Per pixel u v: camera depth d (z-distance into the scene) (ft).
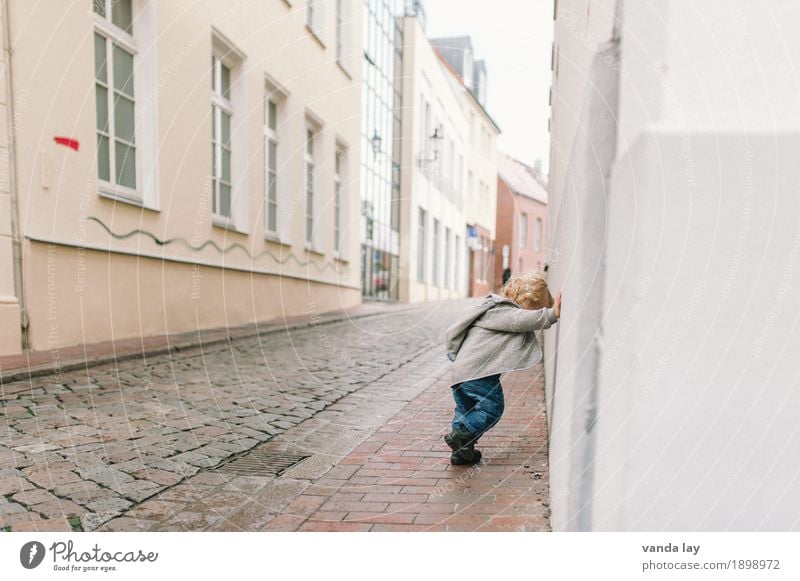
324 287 40.81
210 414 12.92
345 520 7.57
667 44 4.89
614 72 5.34
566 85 8.08
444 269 59.41
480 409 9.36
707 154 4.88
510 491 8.37
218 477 9.29
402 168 55.11
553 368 9.51
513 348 9.41
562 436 6.44
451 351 9.92
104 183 21.03
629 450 5.19
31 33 17.78
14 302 17.39
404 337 27.81
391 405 14.16
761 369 4.90
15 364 15.81
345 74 41.86
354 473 9.34
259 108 30.78
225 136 29.01
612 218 5.24
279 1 32.22
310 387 16.08
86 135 19.85
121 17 21.90
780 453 4.91
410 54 53.88
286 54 33.30
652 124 4.91
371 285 51.49
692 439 5.05
